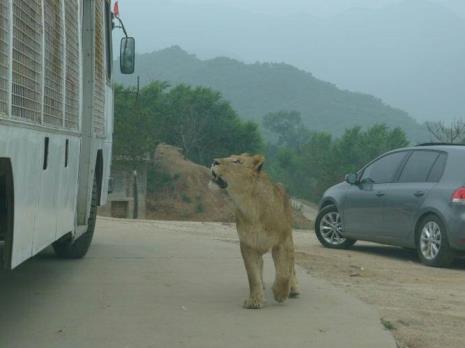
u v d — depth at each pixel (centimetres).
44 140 600
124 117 4497
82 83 848
